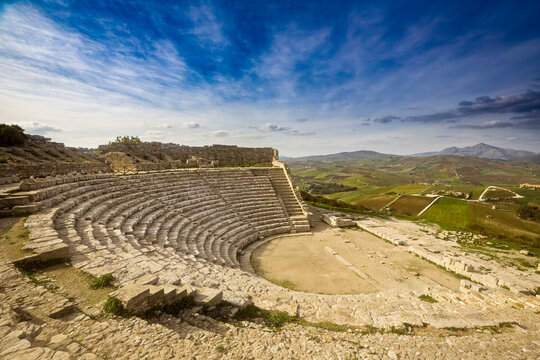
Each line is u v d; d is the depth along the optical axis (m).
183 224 22.09
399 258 24.62
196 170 34.81
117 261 10.63
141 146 43.56
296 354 7.70
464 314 12.38
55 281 8.70
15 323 6.19
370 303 13.91
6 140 35.78
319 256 24.53
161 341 6.83
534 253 26.16
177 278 10.44
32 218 12.93
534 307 14.70
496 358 8.40
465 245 28.95
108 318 7.26
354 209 50.84
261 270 21.28
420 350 8.72
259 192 36.19
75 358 5.54
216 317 9.77
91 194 18.64
